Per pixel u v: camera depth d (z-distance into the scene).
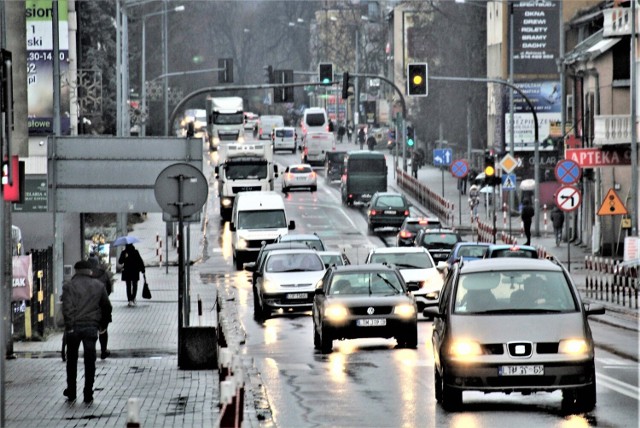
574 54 150.88
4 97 34.53
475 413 41.94
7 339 59.47
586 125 147.88
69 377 46.12
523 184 166.50
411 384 49.97
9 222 58.97
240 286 111.31
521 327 41.72
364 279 66.44
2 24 54.19
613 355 59.03
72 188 69.69
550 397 45.59
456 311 42.94
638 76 129.50
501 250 85.62
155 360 59.41
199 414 41.88
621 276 91.25
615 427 38.56
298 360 60.00
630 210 134.50
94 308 45.91
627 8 134.75
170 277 120.62
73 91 120.38
